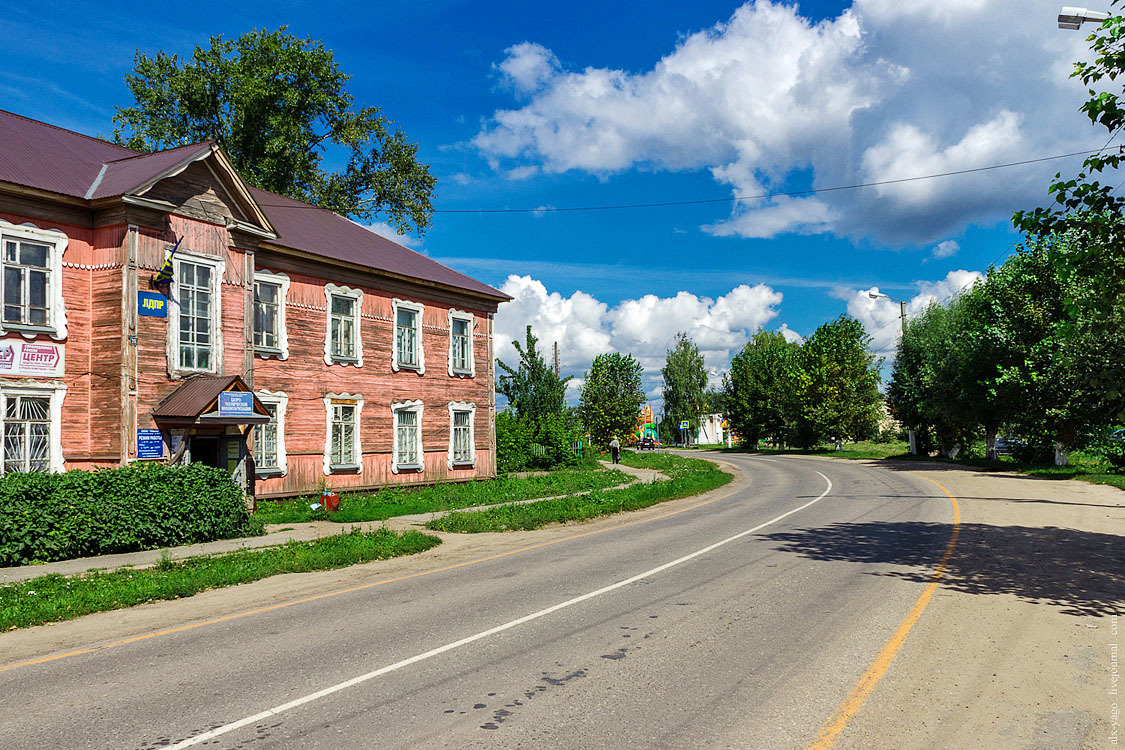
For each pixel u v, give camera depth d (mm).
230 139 36000
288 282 21578
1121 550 11375
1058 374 27703
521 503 21375
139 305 16234
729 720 4828
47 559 11969
